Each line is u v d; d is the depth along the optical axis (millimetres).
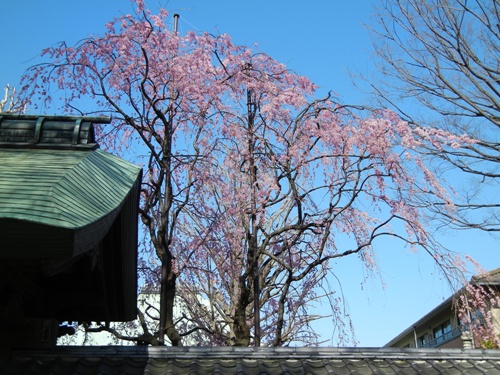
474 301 10312
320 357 5941
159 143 9812
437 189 9648
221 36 10562
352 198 9656
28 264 3861
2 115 6359
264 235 10594
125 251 5898
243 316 9977
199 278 12477
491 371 5875
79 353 5617
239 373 5406
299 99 10000
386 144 9516
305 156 9852
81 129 6227
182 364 5633
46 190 4172
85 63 9922
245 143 10414
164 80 10016
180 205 9836
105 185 5219
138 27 9930
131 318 6926
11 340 5328
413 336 26922
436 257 9836
